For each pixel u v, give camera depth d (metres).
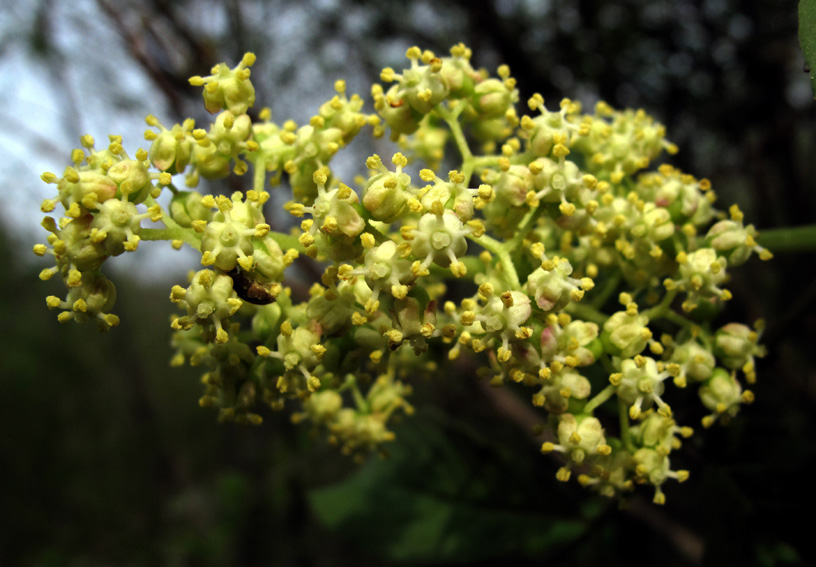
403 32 0.14
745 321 0.10
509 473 0.08
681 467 0.07
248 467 0.26
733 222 0.06
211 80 0.06
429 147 0.08
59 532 0.33
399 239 0.05
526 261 0.06
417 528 0.08
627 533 0.08
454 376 0.13
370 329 0.05
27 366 0.35
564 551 0.08
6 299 0.36
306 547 0.26
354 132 0.06
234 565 0.27
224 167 0.06
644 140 0.07
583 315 0.06
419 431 0.08
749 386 0.09
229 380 0.06
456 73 0.06
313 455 0.25
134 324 0.35
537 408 0.10
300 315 0.05
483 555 0.08
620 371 0.05
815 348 0.11
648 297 0.06
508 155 0.06
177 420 0.36
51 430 0.35
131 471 0.34
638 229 0.06
